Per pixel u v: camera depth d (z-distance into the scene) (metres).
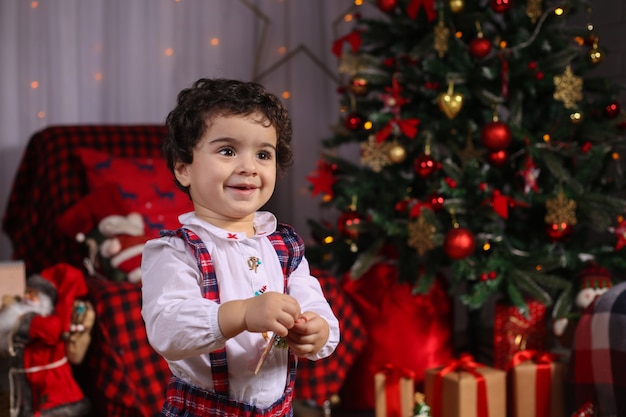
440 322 2.62
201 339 1.09
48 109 3.55
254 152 1.19
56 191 2.92
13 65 3.50
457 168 2.49
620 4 3.17
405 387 2.42
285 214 3.87
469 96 2.46
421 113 2.54
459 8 2.42
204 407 1.18
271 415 1.21
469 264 2.46
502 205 2.30
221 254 1.20
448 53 2.51
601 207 2.46
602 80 2.53
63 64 3.54
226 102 1.17
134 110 3.65
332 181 2.72
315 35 3.83
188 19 3.71
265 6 3.80
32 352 2.22
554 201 2.40
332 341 1.22
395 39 2.67
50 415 2.21
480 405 2.29
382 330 2.58
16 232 3.03
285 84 3.83
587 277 2.44
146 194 2.78
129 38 3.63
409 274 2.60
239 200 1.18
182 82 3.71
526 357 2.41
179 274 1.16
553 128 2.52
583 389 2.06
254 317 1.06
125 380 2.22
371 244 2.68
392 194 2.62
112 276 2.54
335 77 3.81
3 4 3.47
